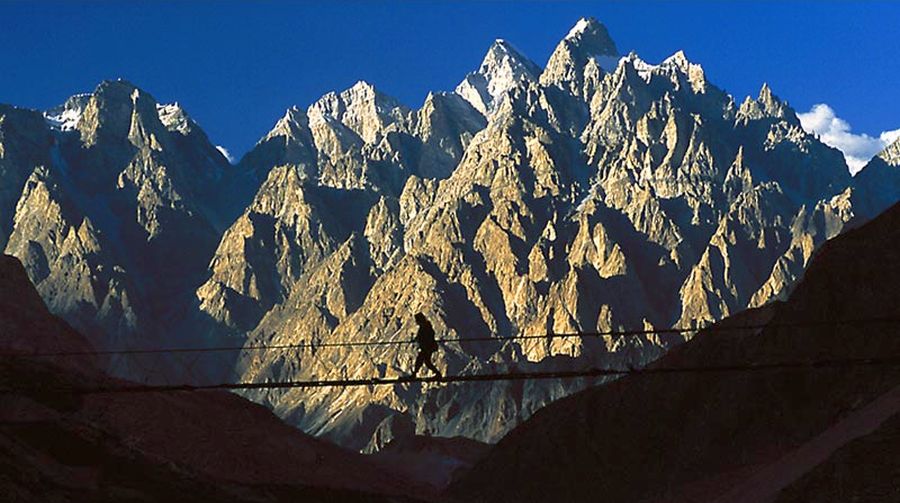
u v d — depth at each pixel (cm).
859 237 16275
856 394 14512
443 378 5006
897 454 9850
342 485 15775
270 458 15612
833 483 9925
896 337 14738
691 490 15275
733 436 15912
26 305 15662
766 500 11894
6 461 11156
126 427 14088
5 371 13712
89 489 11762
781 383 15675
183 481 13212
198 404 16125
